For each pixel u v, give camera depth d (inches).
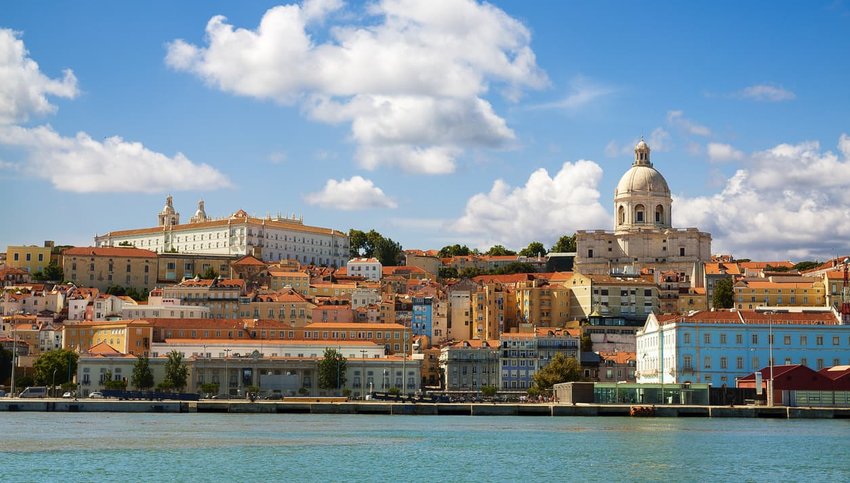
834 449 7209.6
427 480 5831.7
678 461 6599.4
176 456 6638.8
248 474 5959.6
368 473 6048.2
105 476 5826.8
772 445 7455.7
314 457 6678.2
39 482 5615.2
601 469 6254.9
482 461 6565.0
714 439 7869.1
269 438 7834.6
